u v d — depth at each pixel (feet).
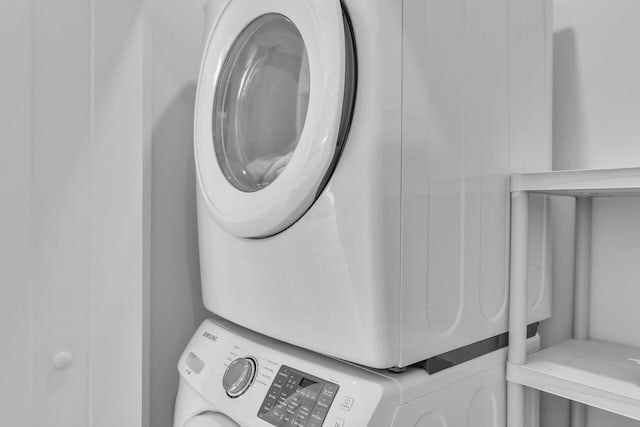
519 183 3.80
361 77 2.87
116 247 4.70
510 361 3.82
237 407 3.40
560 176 3.51
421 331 3.11
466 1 3.51
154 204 5.08
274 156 3.68
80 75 4.52
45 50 4.32
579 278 4.63
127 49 4.76
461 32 3.45
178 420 4.06
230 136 4.16
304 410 3.01
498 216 3.84
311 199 3.07
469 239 3.53
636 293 4.37
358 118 2.87
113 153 4.69
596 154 4.64
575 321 4.66
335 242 3.00
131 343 4.76
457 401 3.39
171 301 5.22
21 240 4.20
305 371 3.25
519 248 3.82
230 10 4.07
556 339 4.96
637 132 4.37
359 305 2.90
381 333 2.86
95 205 4.61
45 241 4.34
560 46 4.91
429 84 3.16
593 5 4.67
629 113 4.42
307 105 3.35
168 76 5.20
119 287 4.72
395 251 2.91
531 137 4.24
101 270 4.64
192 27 5.44
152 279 5.06
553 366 3.76
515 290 3.82
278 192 3.15
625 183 3.11
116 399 4.70
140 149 4.81
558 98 4.93
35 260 4.29
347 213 2.92
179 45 5.31
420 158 3.10
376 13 2.84
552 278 5.01
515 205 3.84
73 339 4.50
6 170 4.10
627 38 4.44
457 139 3.42
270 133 3.75
